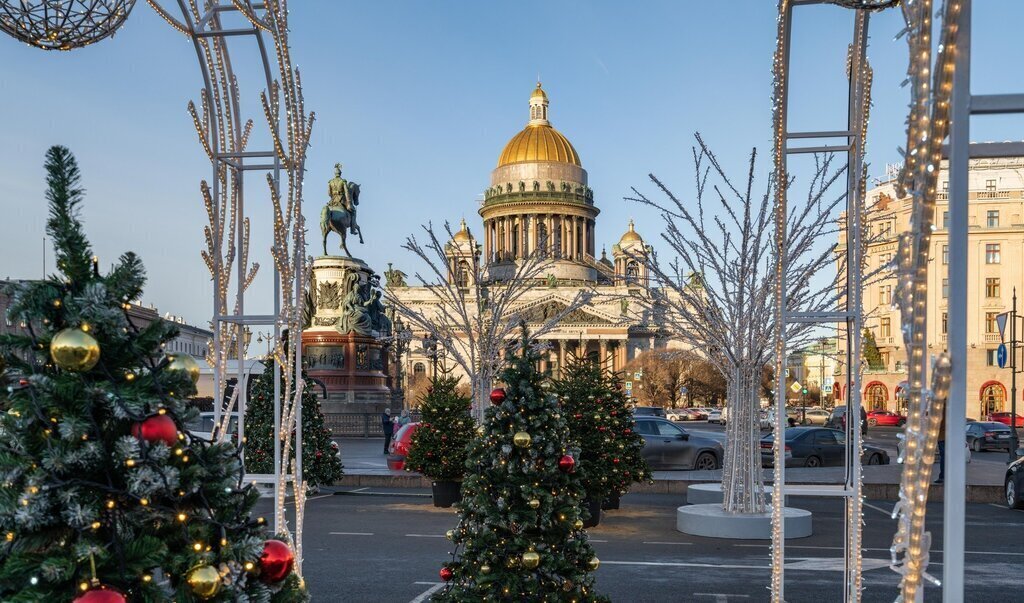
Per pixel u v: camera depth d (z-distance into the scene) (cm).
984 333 7412
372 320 4244
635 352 11644
